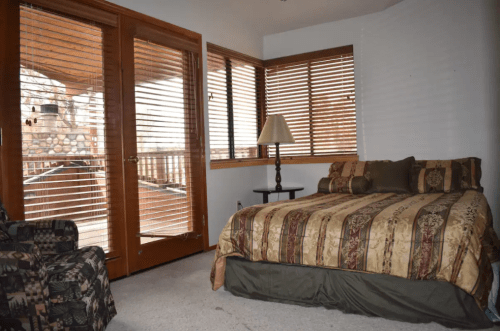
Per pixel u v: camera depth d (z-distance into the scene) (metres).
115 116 3.24
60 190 2.86
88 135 3.05
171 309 2.53
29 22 2.68
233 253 2.74
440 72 4.14
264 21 4.74
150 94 3.57
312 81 4.97
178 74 3.89
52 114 2.81
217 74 4.52
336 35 4.79
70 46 2.93
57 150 2.85
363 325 2.20
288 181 5.16
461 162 3.66
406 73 4.36
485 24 3.84
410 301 2.20
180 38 3.88
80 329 1.95
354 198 3.38
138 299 2.73
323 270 2.47
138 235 3.40
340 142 4.84
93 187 3.08
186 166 3.96
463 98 4.01
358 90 4.68
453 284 2.08
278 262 2.59
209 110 4.38
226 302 2.64
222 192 4.43
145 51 3.56
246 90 4.99
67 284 1.92
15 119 2.59
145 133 3.52
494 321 2.12
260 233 2.65
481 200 2.88
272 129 4.38
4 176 2.53
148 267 3.50
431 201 2.84
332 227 2.44
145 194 3.50
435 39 4.16
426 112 4.25
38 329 1.81
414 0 4.26
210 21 4.31
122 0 3.29
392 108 4.47
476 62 3.91
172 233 3.78
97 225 3.11
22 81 2.63
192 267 3.54
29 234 2.04
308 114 4.98
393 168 3.71
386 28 4.48
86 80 3.04
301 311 2.44
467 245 2.08
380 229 2.31
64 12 2.85
